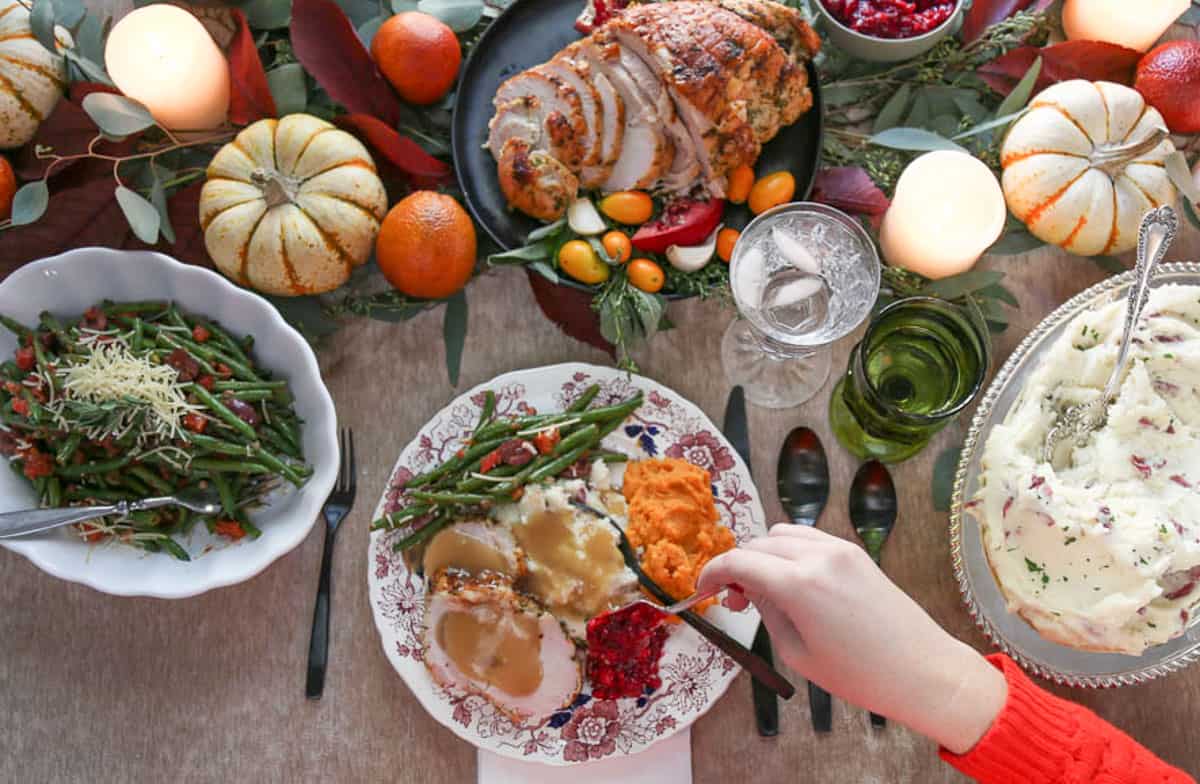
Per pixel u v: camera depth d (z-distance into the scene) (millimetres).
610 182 1442
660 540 1363
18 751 1356
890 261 1474
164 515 1326
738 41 1343
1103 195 1400
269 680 1384
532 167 1368
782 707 1396
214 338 1352
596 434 1398
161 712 1372
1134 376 1262
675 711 1353
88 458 1309
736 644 1310
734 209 1471
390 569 1372
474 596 1354
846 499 1465
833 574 1050
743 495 1412
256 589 1406
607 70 1391
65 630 1389
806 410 1491
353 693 1383
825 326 1356
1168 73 1431
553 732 1339
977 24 1497
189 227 1409
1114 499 1256
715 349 1508
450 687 1340
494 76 1483
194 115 1396
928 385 1467
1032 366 1359
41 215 1343
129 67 1321
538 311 1506
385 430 1464
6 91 1305
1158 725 1416
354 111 1382
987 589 1358
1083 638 1271
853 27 1460
